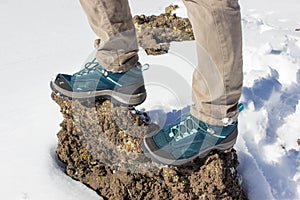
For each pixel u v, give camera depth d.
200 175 1.58
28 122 1.92
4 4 3.40
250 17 2.74
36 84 2.23
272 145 1.83
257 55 2.27
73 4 3.40
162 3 3.31
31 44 2.70
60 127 1.88
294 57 2.32
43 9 3.29
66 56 2.52
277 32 2.50
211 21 1.33
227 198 1.59
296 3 3.32
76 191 1.60
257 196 1.65
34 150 1.75
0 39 2.77
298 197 1.64
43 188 1.59
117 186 1.62
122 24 1.50
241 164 1.74
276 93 2.06
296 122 1.94
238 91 1.43
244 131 1.84
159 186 1.61
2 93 2.16
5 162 1.68
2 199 1.54
